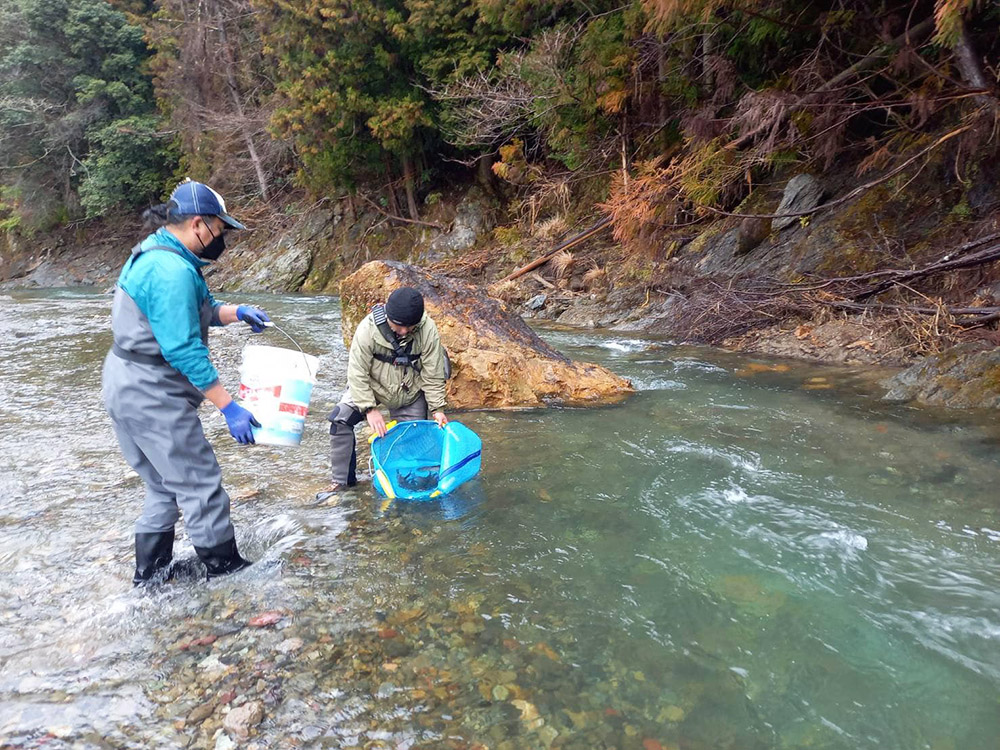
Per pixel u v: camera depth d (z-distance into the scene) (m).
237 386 6.86
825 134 9.29
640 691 2.22
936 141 7.99
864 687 2.24
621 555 3.13
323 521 3.58
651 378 6.68
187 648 2.49
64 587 2.96
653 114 13.08
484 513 3.62
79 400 6.48
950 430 4.73
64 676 2.34
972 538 3.21
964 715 2.11
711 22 9.34
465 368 5.79
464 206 19.45
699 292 9.95
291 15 17.55
